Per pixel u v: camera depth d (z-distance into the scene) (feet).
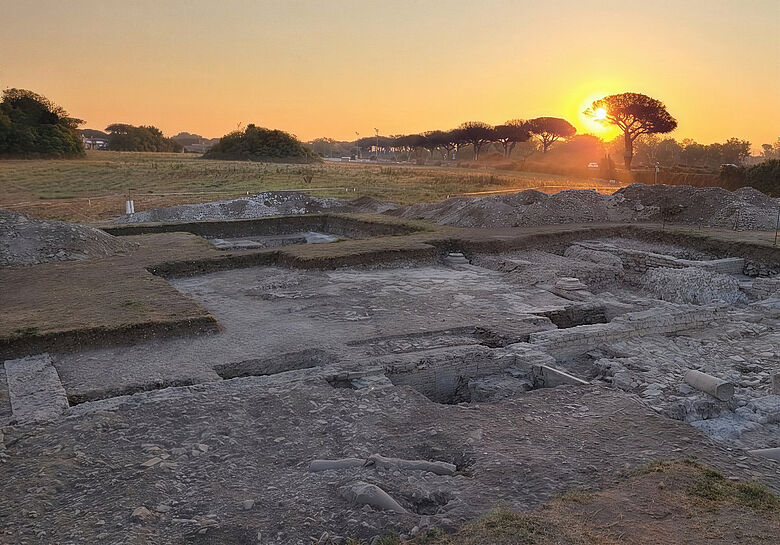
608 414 20.80
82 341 29.48
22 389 23.70
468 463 17.43
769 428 20.90
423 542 13.24
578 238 62.23
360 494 14.97
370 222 76.18
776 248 49.19
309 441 18.89
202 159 238.07
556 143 350.02
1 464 17.34
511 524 13.48
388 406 21.49
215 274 49.85
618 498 14.78
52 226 53.11
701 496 14.85
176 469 16.99
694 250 55.36
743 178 116.98
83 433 19.15
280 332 32.55
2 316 32.53
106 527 13.98
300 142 260.42
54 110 226.58
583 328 31.14
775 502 14.67
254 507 14.98
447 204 79.00
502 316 35.47
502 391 25.04
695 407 21.93
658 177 143.43
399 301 39.50
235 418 20.33
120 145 326.65
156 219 86.48
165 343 30.55
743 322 34.30
